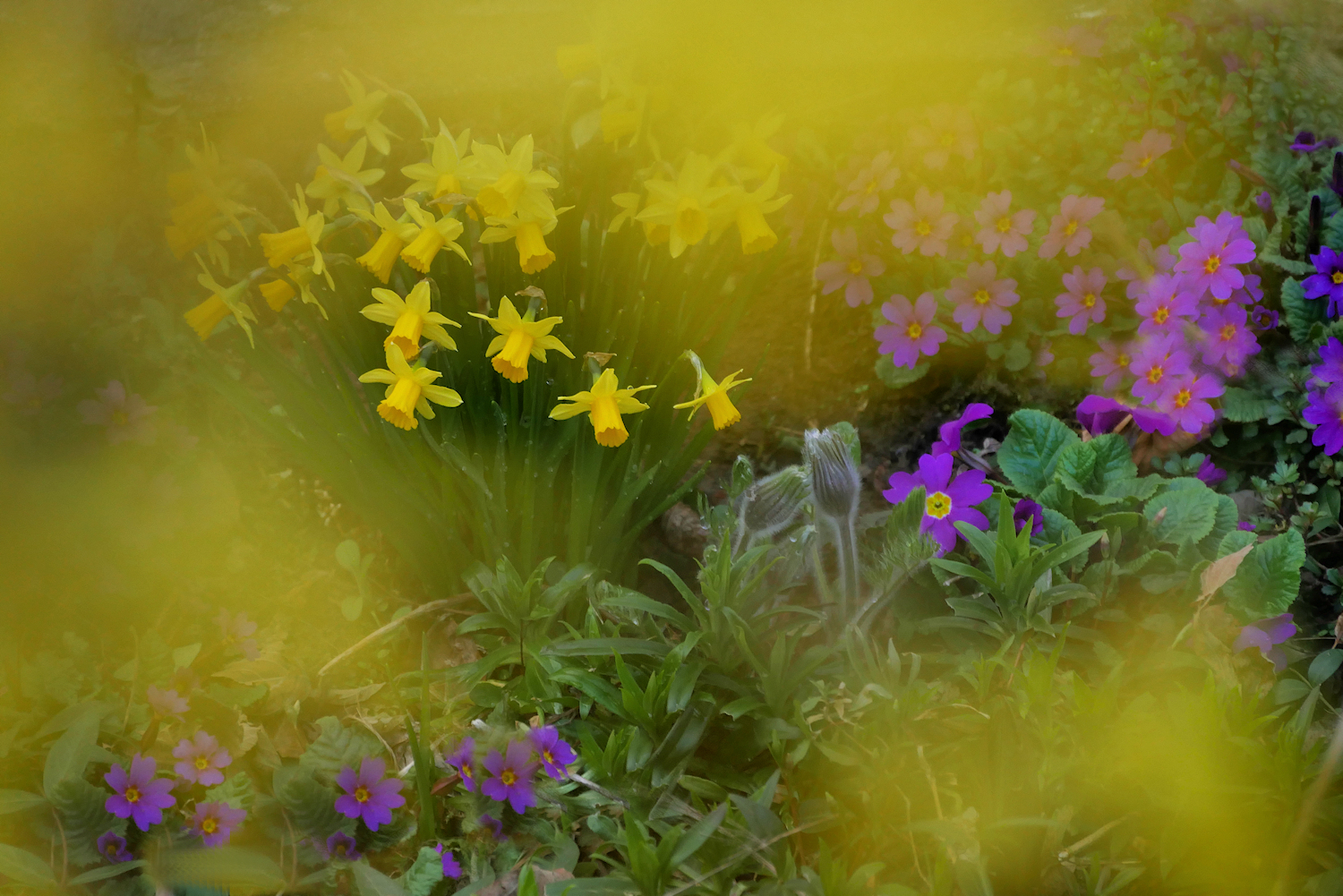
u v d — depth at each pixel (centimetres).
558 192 153
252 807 146
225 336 166
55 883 143
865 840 144
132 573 156
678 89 160
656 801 145
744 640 147
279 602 157
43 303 166
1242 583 151
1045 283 166
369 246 155
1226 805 142
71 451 157
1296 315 161
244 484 161
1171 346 159
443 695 153
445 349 154
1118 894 142
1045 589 149
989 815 143
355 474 155
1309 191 166
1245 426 161
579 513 154
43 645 153
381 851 146
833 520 150
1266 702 148
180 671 149
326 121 154
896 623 154
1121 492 154
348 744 148
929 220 165
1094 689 149
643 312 155
